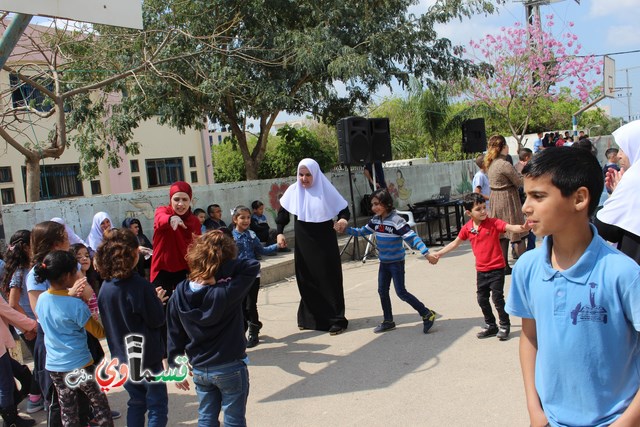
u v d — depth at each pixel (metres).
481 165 9.60
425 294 7.66
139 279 3.70
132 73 10.01
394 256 5.88
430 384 4.52
